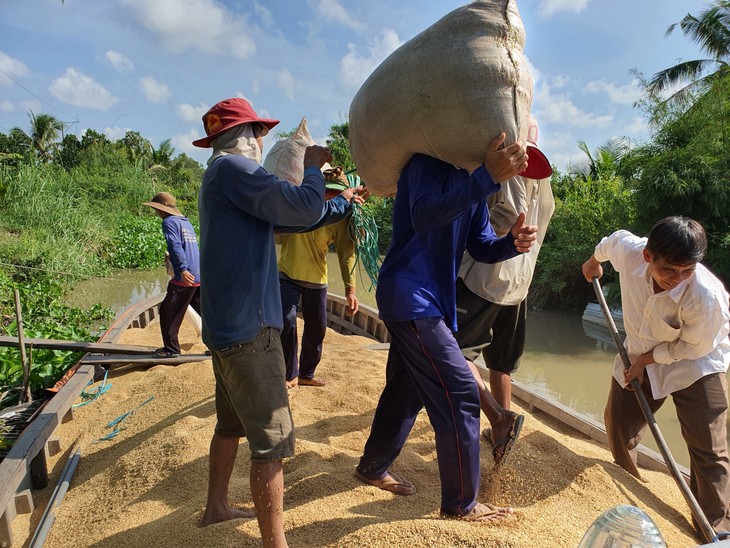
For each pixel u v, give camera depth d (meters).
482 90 2.08
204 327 2.31
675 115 13.48
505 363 3.41
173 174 43.31
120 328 6.61
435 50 2.15
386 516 2.51
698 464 3.03
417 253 2.40
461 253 2.56
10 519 2.97
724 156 11.52
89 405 4.70
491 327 3.15
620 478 3.14
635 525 1.16
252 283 2.28
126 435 4.00
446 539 2.14
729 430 5.74
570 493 2.81
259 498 2.16
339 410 4.08
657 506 2.98
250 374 2.22
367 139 2.44
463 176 2.40
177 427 3.70
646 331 3.09
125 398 4.74
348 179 3.62
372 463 2.80
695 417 2.99
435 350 2.33
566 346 10.27
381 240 14.68
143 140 51.06
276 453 2.19
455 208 2.09
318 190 2.40
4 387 5.45
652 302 2.95
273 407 2.23
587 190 14.82
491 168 2.05
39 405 4.45
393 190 2.73
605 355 9.59
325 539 2.29
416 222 2.20
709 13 16.34
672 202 11.94
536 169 2.71
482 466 3.05
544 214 3.27
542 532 2.33
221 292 2.26
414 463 3.14
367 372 4.95
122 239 18.91
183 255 5.46
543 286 13.88
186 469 3.21
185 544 2.40
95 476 3.44
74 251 15.51
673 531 2.69
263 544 2.16
